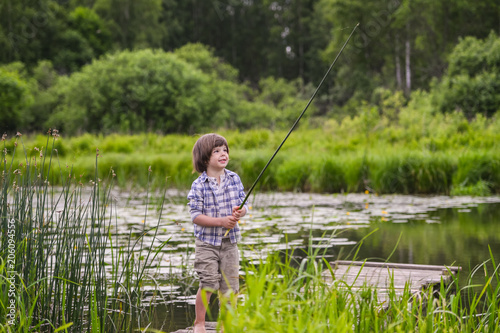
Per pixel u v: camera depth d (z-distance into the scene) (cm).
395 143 1429
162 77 2611
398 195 1096
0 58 3844
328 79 4419
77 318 295
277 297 213
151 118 2633
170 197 1077
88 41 4328
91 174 1281
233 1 5634
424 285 386
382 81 3850
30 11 4038
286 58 5300
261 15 5669
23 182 337
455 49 2555
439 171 1123
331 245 562
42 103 3192
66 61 4081
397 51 3662
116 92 2569
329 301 242
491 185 1091
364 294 275
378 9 3644
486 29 3481
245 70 5625
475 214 792
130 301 325
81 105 2653
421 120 1672
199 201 310
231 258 312
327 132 1803
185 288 407
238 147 1619
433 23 3547
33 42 4025
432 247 547
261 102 3741
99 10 4681
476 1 3381
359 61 3875
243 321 193
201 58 3903
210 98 2811
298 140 1698
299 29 5303
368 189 1148
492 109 2198
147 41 4753
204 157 315
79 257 330
